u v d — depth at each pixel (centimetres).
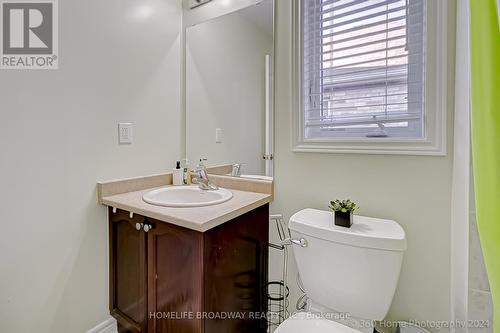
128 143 160
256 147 159
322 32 140
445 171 111
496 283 75
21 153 119
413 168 117
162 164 180
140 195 152
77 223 139
